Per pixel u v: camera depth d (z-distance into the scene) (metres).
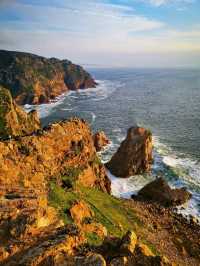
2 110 67.31
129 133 83.06
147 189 69.75
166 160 86.94
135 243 25.80
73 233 25.86
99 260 22.05
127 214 56.75
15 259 23.14
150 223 56.50
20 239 25.14
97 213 48.78
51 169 53.12
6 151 45.66
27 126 74.31
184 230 56.66
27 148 49.38
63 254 23.03
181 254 48.00
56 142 56.84
